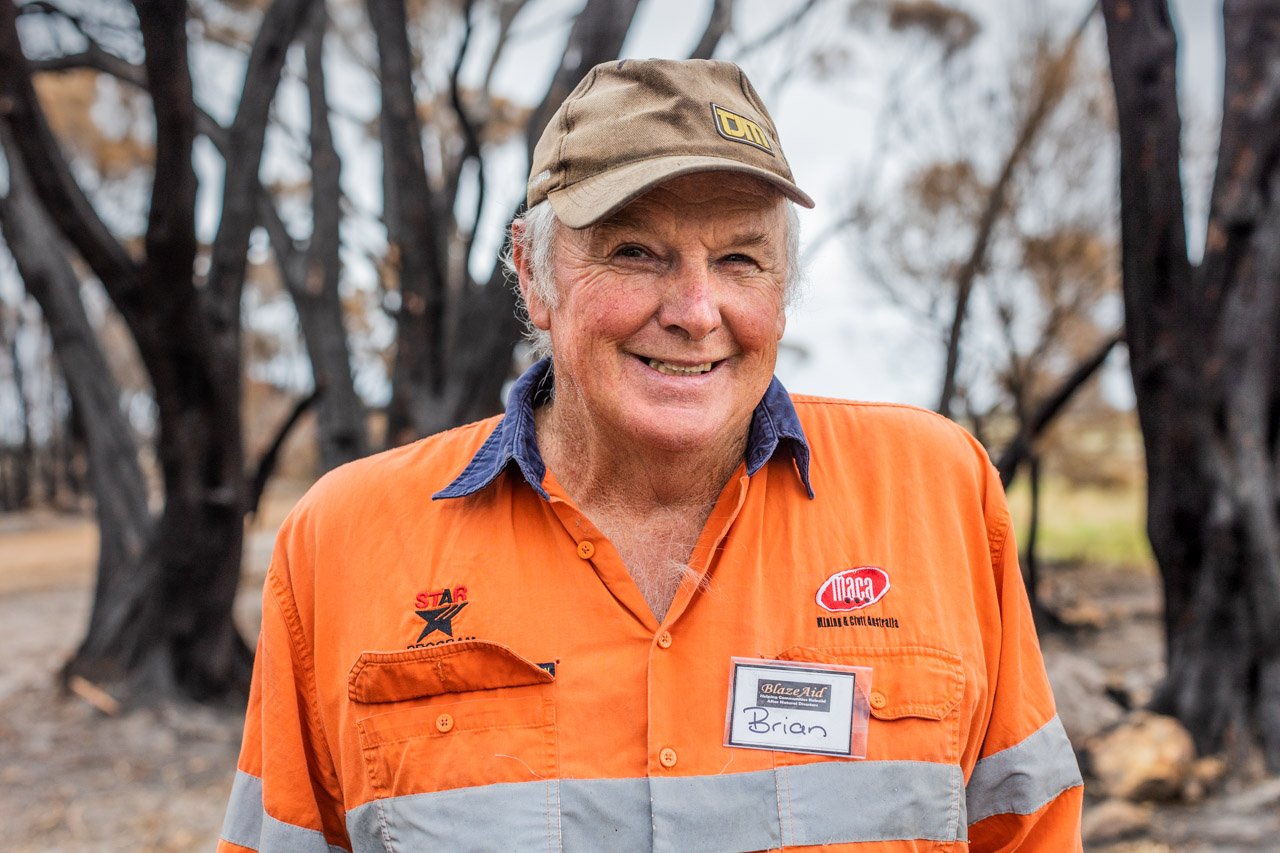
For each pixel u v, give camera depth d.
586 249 1.42
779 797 1.38
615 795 1.38
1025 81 10.81
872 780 1.40
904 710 1.42
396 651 1.46
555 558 1.48
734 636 1.44
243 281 7.08
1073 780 1.57
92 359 8.18
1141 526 16.84
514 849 1.37
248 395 24.86
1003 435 12.60
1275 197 5.27
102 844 5.24
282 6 6.65
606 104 1.43
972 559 1.59
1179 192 5.17
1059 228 11.21
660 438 1.41
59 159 5.97
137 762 6.44
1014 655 1.58
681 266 1.40
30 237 8.01
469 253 6.11
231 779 6.18
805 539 1.50
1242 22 5.32
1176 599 5.58
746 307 1.43
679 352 1.41
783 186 1.38
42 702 7.59
